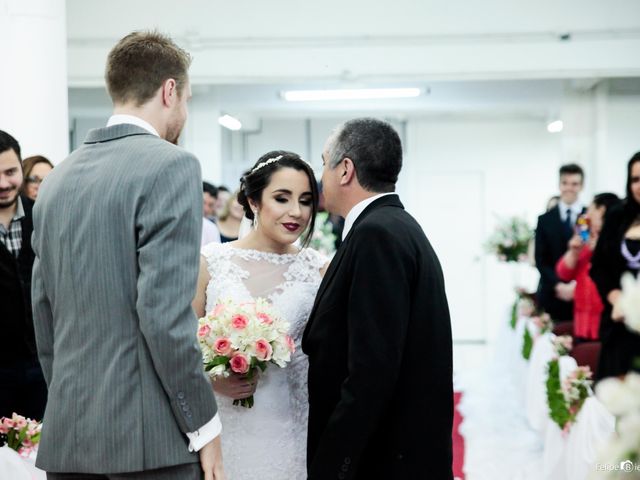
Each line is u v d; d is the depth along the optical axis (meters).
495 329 11.49
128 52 1.88
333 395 2.04
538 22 7.11
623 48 7.05
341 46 7.23
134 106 1.88
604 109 8.86
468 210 11.46
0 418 2.89
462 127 11.40
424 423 1.97
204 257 2.43
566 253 5.45
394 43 7.19
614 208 3.47
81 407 1.74
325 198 2.24
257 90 9.07
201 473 1.79
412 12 7.17
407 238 2.01
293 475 2.36
